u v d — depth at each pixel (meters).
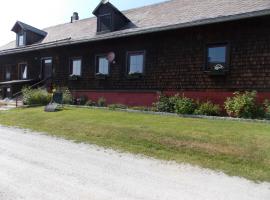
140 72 16.77
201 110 13.30
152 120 11.24
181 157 7.32
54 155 7.55
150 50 16.33
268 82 12.59
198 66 14.59
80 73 19.91
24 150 8.04
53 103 16.33
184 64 15.05
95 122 11.14
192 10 16.09
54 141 9.20
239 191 5.30
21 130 11.05
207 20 13.52
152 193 5.18
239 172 6.25
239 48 13.41
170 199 4.94
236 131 8.95
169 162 6.99
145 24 16.97
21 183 5.59
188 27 14.49
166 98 14.86
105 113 13.35
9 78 25.75
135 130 9.60
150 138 8.77
